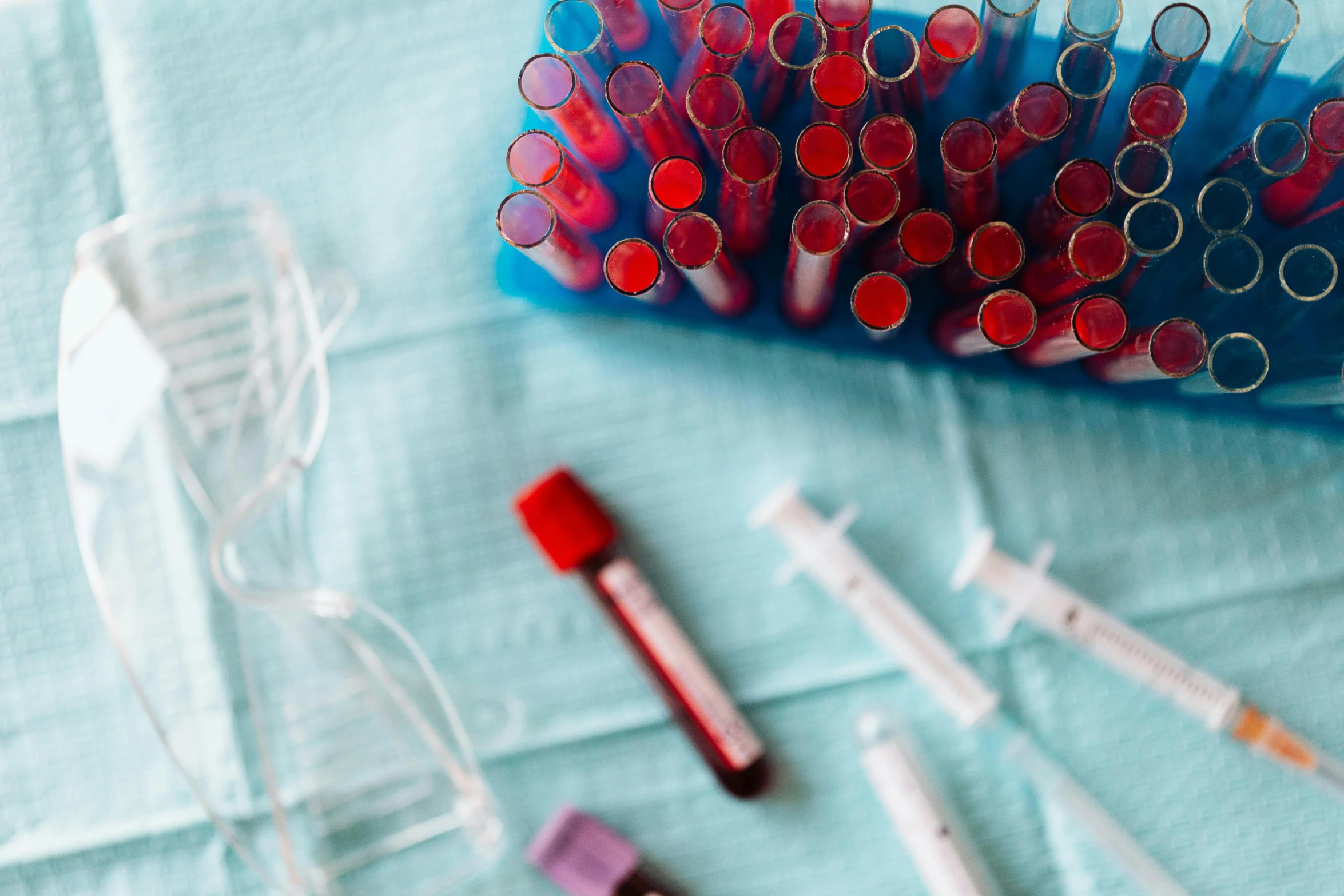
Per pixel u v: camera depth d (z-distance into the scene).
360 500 0.68
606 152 0.62
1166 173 0.54
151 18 0.69
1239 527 0.66
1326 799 0.64
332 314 0.68
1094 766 0.66
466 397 0.68
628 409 0.68
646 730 0.67
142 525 0.67
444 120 0.69
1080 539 0.67
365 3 0.69
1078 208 0.55
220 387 0.67
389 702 0.67
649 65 0.55
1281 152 0.55
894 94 0.57
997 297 0.54
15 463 0.68
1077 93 0.55
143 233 0.67
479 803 0.66
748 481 0.68
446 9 0.69
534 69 0.56
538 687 0.67
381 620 0.66
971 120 0.53
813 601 0.67
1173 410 0.66
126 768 0.67
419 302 0.68
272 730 0.67
